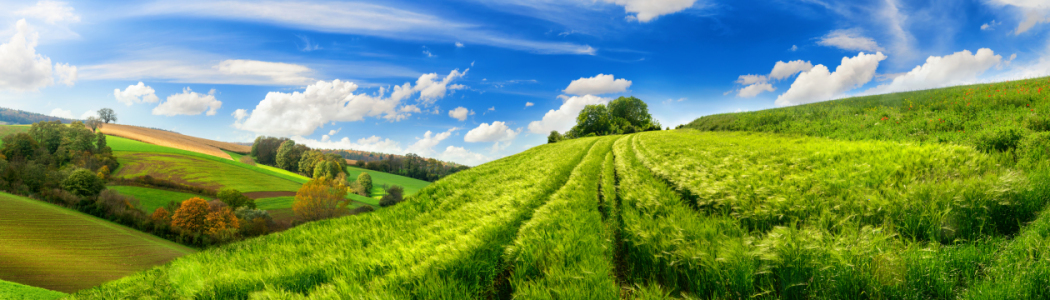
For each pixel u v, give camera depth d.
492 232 5.62
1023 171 5.15
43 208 55.78
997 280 2.84
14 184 66.75
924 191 4.71
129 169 93.31
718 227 5.14
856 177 6.20
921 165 6.38
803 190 6.21
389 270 4.86
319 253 6.61
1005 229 3.94
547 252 4.77
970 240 3.76
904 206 4.47
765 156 10.95
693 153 14.24
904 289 3.02
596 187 10.31
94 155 93.12
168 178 88.06
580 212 6.90
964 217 4.01
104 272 39.16
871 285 3.08
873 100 28.00
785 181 6.92
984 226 3.91
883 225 4.22
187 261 7.18
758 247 3.83
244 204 74.31
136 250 47.81
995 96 14.70
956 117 12.92
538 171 14.97
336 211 74.88
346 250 6.51
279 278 5.13
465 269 4.41
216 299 4.77
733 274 3.55
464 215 8.21
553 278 4.00
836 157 8.84
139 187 78.00
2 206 52.25
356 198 93.62
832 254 3.35
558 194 9.06
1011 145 7.16
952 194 4.39
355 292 4.05
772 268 3.55
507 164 21.84
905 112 18.55
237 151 158.00
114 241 49.00
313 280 5.08
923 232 4.10
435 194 13.00
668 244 4.38
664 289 4.06
